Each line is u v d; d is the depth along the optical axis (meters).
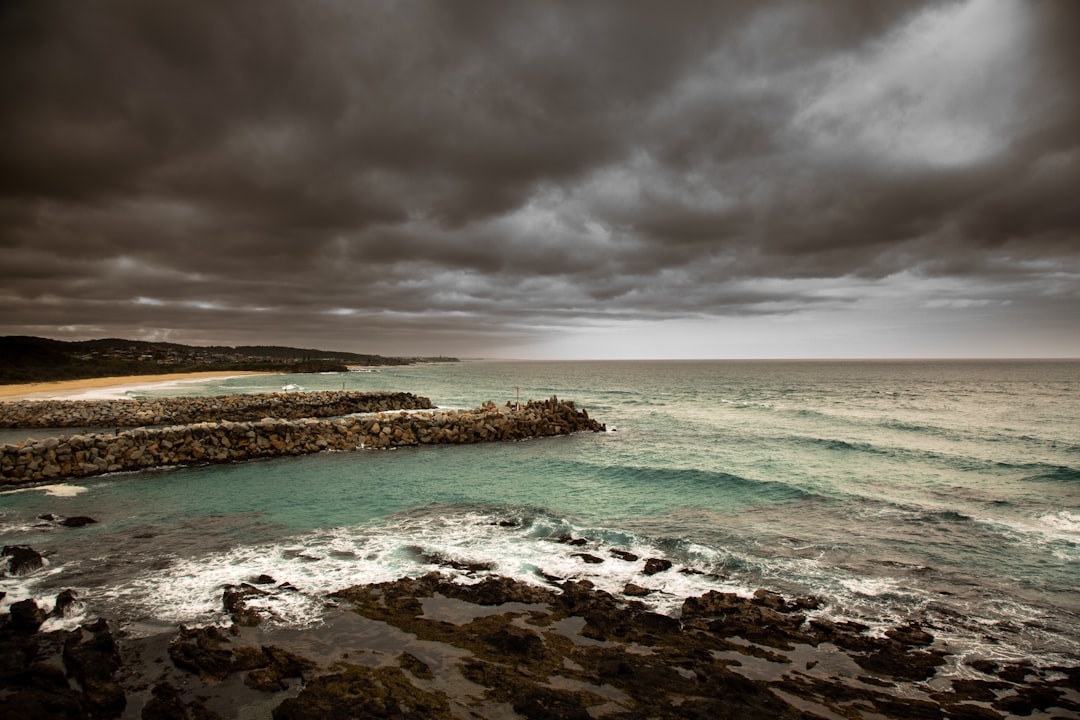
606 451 27.94
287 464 23.92
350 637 8.34
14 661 7.39
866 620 9.45
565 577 11.02
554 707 6.61
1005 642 8.74
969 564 12.10
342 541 13.16
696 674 7.53
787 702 6.95
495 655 7.85
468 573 11.11
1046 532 14.36
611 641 8.41
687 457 26.03
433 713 6.46
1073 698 7.27
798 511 16.48
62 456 21.20
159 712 6.43
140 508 16.34
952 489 19.56
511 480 20.67
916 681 7.59
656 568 11.49
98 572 11.02
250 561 11.70
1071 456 26.45
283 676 7.29
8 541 13.09
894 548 13.11
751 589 10.67
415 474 21.83
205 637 8.25
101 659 7.52
